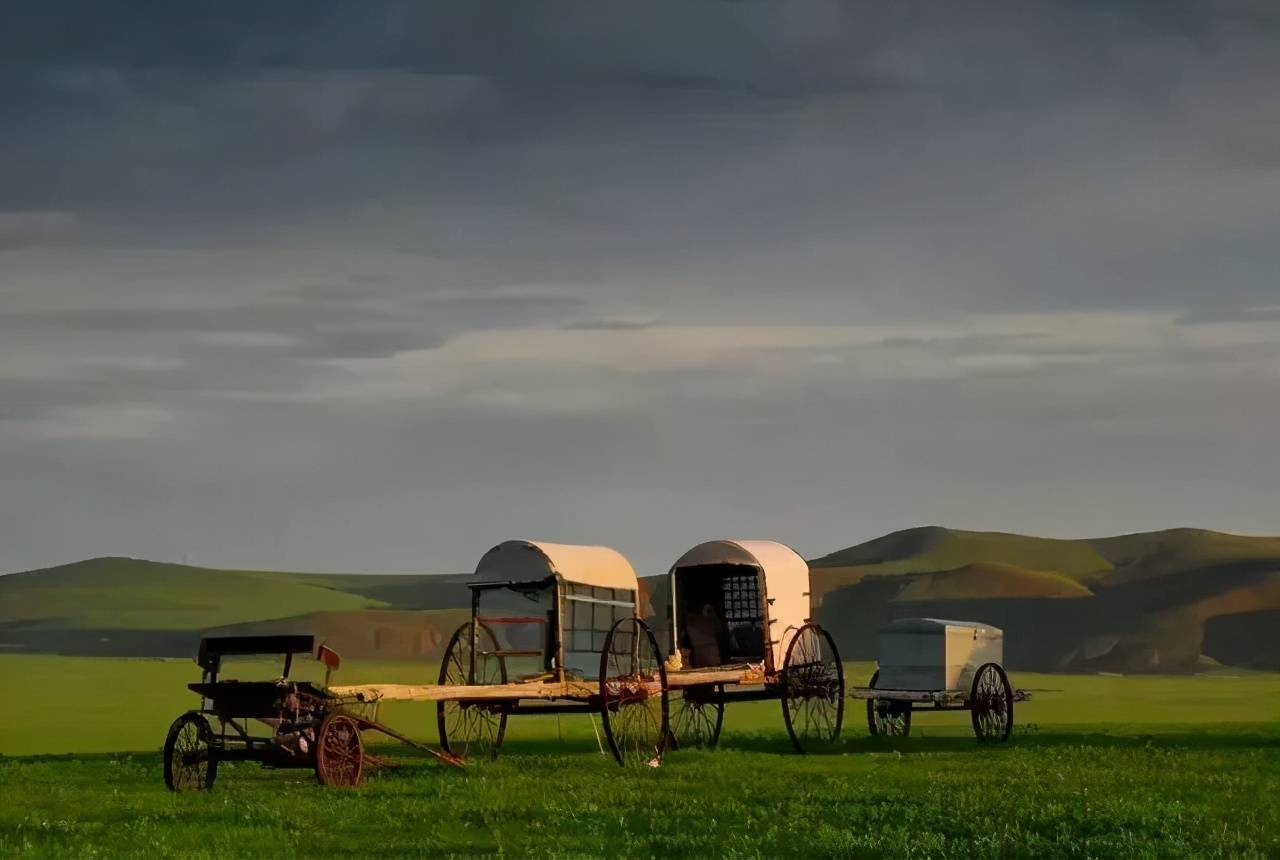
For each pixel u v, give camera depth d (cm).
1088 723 4678
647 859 1697
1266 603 15788
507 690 2759
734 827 1928
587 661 3027
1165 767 2742
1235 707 6031
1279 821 1966
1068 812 2000
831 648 3550
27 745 4222
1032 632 15975
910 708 3691
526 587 2995
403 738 2656
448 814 2059
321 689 2462
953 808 2064
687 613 3500
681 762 2903
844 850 1739
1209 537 19100
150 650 17488
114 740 4462
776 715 5597
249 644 2452
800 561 3534
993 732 3675
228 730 2739
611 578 3144
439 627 16725
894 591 17550
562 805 2145
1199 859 1692
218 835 1859
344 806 2136
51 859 1689
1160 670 14262
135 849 1753
